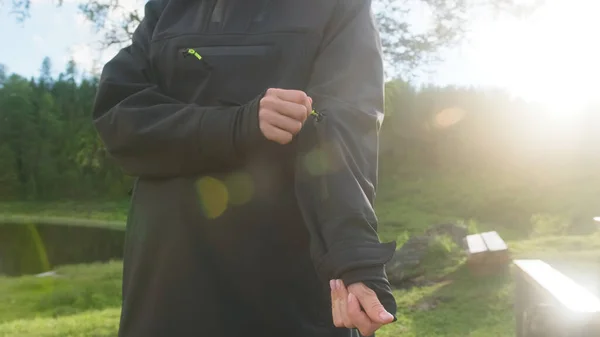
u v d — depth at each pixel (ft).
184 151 3.74
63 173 122.83
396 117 89.25
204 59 4.10
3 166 126.52
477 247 22.33
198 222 3.92
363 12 4.19
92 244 74.02
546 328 9.83
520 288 11.64
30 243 74.69
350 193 3.37
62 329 19.20
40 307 29.07
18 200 119.75
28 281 34.83
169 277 3.92
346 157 3.50
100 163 56.54
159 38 4.38
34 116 131.64
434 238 24.45
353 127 3.66
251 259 3.87
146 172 4.02
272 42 4.05
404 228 59.26
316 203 3.44
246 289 3.86
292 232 3.93
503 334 15.62
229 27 4.17
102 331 18.70
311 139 3.62
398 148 90.53
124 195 118.21
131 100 4.03
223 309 3.85
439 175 84.38
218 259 3.89
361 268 3.07
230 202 3.87
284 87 3.95
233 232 3.88
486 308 17.90
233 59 4.06
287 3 4.18
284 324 3.87
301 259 3.95
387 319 2.85
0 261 65.46
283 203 3.89
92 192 119.96
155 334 3.91
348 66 3.93
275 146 3.83
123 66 4.35
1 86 138.31
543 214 54.54
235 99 3.99
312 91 3.92
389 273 22.20
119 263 42.50
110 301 30.04
